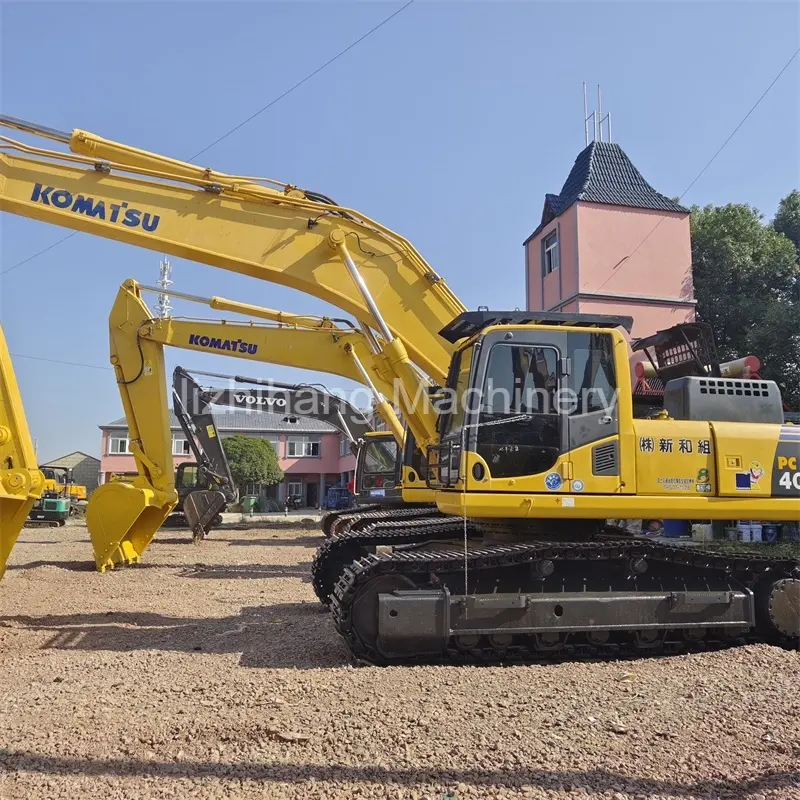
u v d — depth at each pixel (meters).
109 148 7.75
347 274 8.08
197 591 10.10
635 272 19.12
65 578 11.23
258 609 8.63
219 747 3.86
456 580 6.09
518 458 6.16
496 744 3.90
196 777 3.52
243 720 4.23
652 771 3.61
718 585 6.45
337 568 8.31
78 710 4.46
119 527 12.21
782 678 5.17
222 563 13.64
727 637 6.50
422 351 8.09
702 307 22.30
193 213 7.88
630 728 4.14
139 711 4.43
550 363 6.35
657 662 5.77
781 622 6.50
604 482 6.21
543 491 6.13
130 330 12.62
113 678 5.32
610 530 7.41
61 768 3.63
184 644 6.75
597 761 3.71
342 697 4.69
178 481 21.89
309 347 13.66
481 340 6.30
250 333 13.53
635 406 7.41
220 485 18.92
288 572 12.40
